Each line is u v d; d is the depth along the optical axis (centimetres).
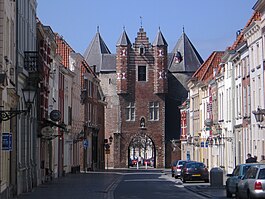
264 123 5025
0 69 2788
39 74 3944
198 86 8738
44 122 4728
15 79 3384
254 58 5491
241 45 5934
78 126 8081
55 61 6006
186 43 11419
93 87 9231
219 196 3469
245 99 5909
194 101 9194
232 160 6500
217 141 7225
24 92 2673
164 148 10556
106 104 10350
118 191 4003
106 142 10106
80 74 8312
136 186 4647
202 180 5222
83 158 8269
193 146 9144
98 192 3847
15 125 3441
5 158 3080
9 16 3117
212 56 8988
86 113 8581
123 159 10512
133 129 10538
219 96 7319
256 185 2772
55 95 6059
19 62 3644
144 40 10625
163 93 10562
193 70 11194
